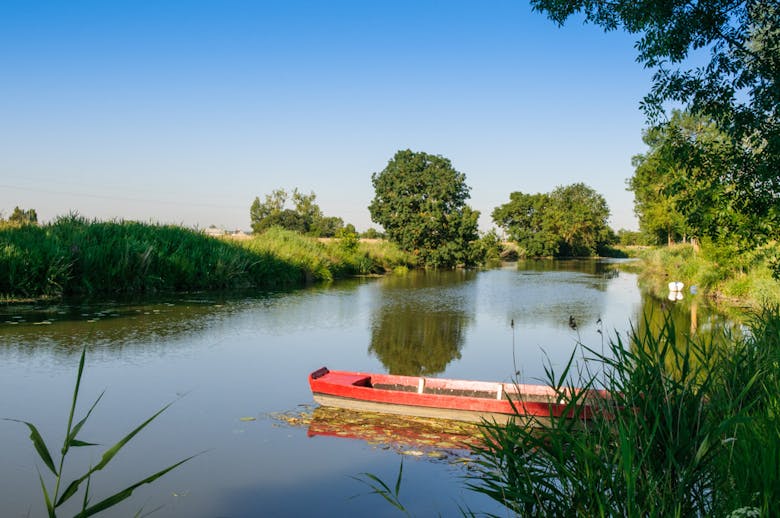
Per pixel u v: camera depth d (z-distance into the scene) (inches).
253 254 1057.5
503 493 155.4
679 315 700.0
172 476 227.6
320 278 1266.0
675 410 153.7
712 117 333.4
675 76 332.2
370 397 315.3
